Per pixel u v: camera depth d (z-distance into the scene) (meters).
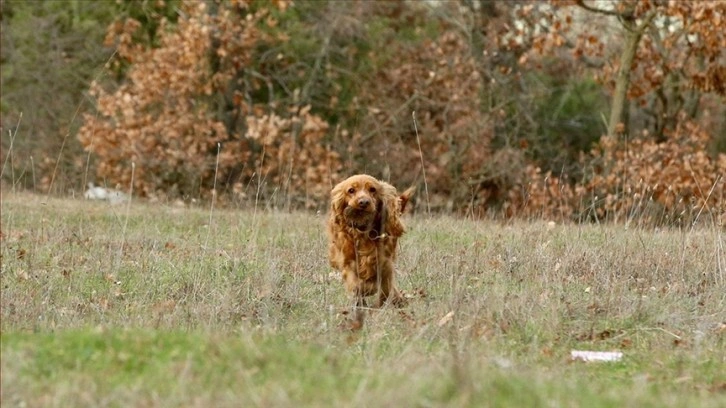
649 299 10.69
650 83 26.98
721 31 23.03
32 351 7.52
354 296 10.19
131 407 6.64
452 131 29.31
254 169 29.45
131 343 7.67
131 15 32.75
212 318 9.62
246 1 27.72
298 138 29.27
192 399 6.73
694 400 7.21
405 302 10.50
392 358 8.18
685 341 9.54
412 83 31.08
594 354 9.08
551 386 7.16
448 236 15.05
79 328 9.02
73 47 33.53
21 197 21.61
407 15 33.66
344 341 9.08
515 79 32.16
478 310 9.84
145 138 26.80
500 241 13.97
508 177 29.77
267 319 9.68
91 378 7.10
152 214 18.53
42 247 13.87
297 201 26.81
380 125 30.77
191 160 26.62
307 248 13.47
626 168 24.16
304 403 6.65
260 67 31.81
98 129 27.12
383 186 10.05
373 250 10.04
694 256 12.76
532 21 27.88
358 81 31.97
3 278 11.76
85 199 21.64
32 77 32.84
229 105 30.14
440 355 8.37
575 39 31.56
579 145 35.31
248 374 7.04
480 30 32.34
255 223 16.53
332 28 31.17
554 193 22.95
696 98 30.58
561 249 13.39
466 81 30.00
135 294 11.21
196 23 27.02
